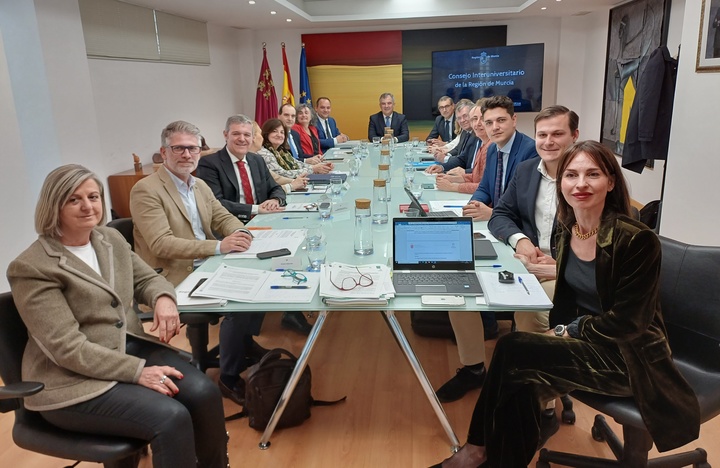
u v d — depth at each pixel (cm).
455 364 274
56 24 438
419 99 880
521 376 163
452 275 198
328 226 278
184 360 175
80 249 167
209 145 776
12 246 340
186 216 257
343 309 177
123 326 167
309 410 228
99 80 514
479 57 816
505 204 264
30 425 154
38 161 433
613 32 682
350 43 873
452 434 206
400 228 206
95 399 149
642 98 455
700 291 168
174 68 666
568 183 166
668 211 361
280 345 300
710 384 162
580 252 177
